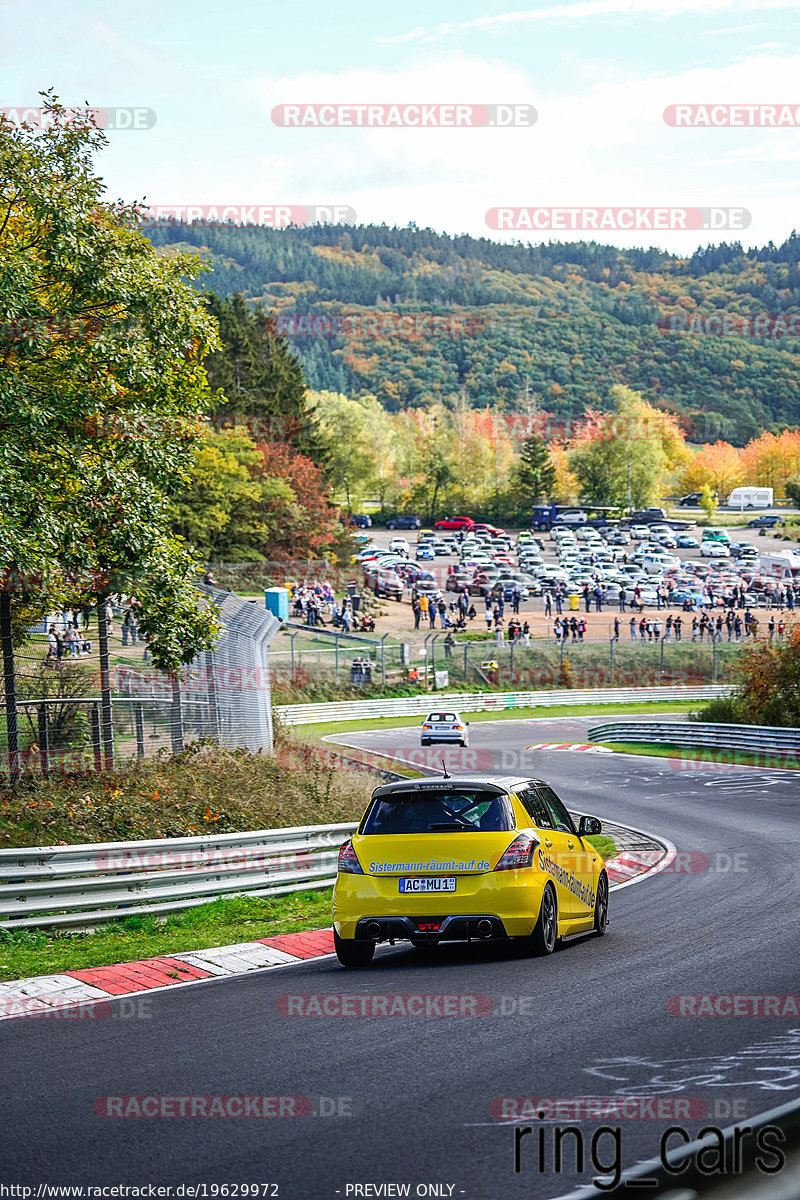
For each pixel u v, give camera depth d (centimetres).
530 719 12281
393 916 2134
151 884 2853
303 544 18162
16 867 2597
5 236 4122
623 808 5794
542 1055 1407
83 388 4059
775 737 7788
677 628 15450
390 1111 1203
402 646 13325
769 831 4759
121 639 5666
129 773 3994
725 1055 1387
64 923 2628
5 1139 1149
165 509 4325
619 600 18175
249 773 4400
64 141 4059
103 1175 1043
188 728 4859
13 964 2212
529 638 14838
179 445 4416
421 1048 1462
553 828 2364
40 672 4400
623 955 2175
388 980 1981
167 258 4362
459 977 1981
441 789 2227
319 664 12800
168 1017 1717
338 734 10681
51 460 3956
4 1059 1484
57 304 4041
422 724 10738
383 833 2198
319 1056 1438
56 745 4147
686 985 1839
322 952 2373
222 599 5209
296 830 3312
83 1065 1435
